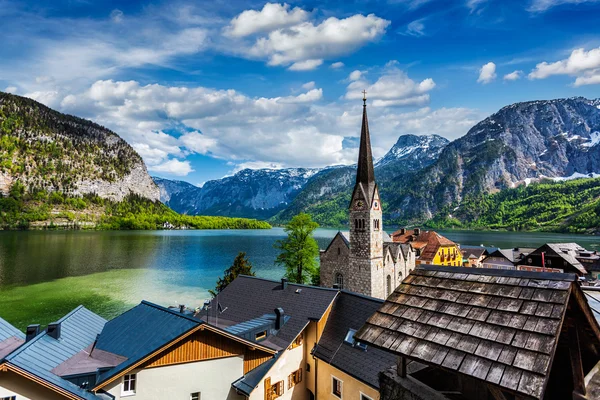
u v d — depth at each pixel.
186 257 155.00
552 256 96.12
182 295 87.19
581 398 10.27
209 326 27.23
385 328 12.44
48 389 20.73
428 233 126.19
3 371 19.92
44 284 98.31
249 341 29.25
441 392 13.12
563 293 10.05
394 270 70.00
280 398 31.47
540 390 8.23
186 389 26.50
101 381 23.42
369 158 64.31
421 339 11.30
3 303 79.38
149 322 30.11
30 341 24.80
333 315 35.31
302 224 78.88
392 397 13.20
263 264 134.12
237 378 28.78
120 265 131.75
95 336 31.36
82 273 115.00
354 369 28.92
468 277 12.67
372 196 63.19
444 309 11.91
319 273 78.19
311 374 33.69
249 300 42.41
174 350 26.20
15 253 156.62
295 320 35.00
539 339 9.30
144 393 25.09
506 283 11.54
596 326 10.63
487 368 9.38
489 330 10.34
